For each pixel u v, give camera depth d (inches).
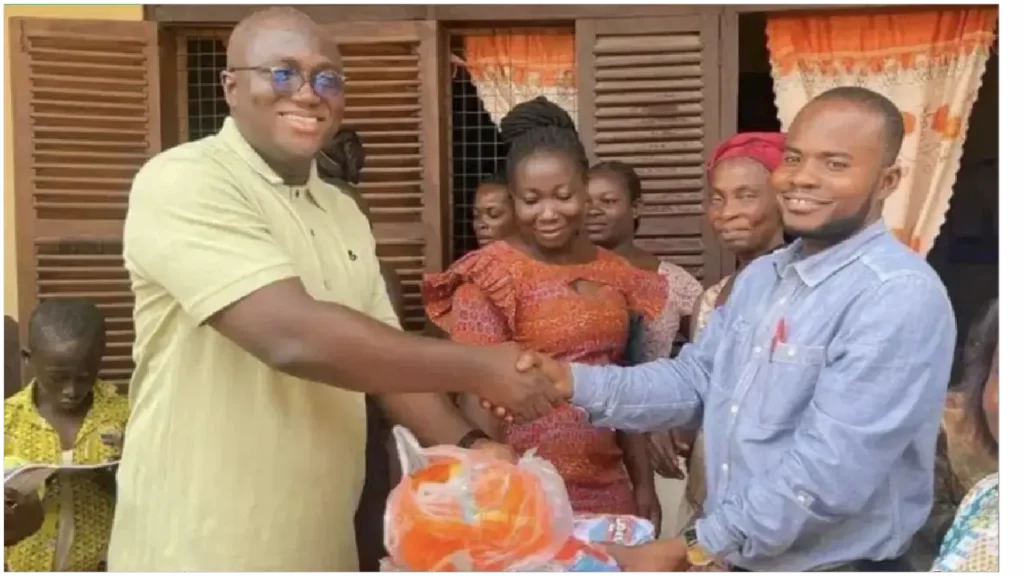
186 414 53.6
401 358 51.1
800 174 51.0
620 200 93.9
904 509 51.9
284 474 54.4
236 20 106.7
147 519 54.4
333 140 93.6
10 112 106.0
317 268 55.8
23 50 103.4
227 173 52.6
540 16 106.7
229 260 49.9
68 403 72.1
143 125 106.9
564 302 71.3
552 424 71.7
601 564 47.0
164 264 50.6
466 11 106.6
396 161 107.7
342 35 107.0
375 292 62.4
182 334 53.5
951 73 106.0
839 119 50.4
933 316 49.1
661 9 105.9
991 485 50.1
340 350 49.7
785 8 104.7
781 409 51.8
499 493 46.3
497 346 55.8
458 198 112.4
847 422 48.6
